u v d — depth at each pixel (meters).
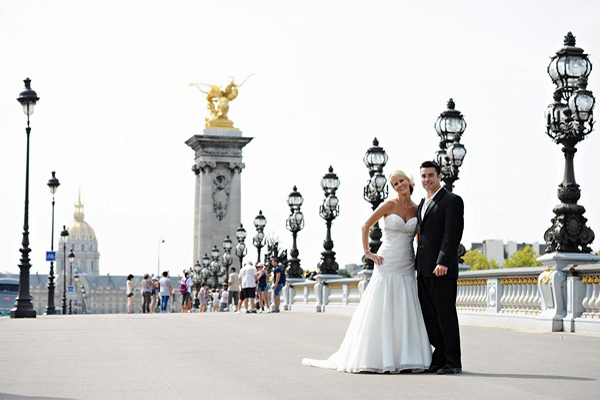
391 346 15.24
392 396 12.48
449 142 32.78
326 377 14.80
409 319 15.38
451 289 15.23
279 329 29.61
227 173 177.50
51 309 70.19
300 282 54.50
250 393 12.99
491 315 28.36
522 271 26.75
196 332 28.06
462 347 20.11
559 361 16.89
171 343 23.03
